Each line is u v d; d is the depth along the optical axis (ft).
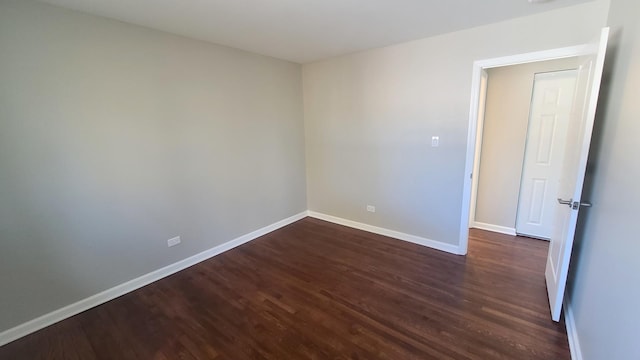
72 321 7.10
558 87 9.93
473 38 8.52
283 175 12.97
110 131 7.60
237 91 10.58
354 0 6.43
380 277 8.64
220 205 10.54
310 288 8.18
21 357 6.05
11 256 6.42
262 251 10.70
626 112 4.52
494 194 11.68
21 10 6.06
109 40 7.34
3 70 5.97
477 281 8.25
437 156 9.91
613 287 4.25
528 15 7.54
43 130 6.56
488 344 5.93
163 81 8.51
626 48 4.87
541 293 7.60
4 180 6.18
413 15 7.43
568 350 5.72
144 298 7.96
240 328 6.66
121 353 6.07
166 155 8.82
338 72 11.89
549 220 10.80
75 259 7.32
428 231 10.64
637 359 3.31
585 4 6.82
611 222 4.66
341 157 12.66
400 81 10.25
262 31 8.46
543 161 10.59
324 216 14.01
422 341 6.07
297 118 13.25
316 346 6.06
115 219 7.94
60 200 6.96
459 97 9.09
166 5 6.53
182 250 9.55
